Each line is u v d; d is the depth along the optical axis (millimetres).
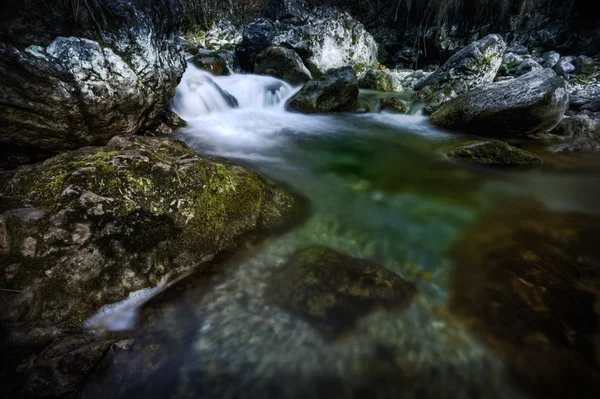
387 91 11961
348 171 6043
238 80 10859
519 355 2430
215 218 3420
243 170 4230
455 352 2469
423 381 2279
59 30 4059
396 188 5426
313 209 4535
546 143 7414
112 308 2678
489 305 2896
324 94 9234
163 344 2445
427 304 2922
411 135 8164
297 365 2359
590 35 13430
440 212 4715
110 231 2768
